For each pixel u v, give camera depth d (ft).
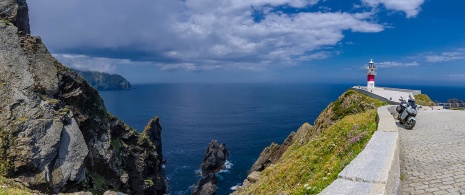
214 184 252.83
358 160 32.91
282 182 64.34
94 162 173.78
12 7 173.58
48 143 136.98
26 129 133.18
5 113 133.39
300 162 67.87
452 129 64.39
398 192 29.17
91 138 176.96
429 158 42.96
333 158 55.11
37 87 152.25
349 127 72.02
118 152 202.69
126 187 191.01
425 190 31.73
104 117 197.57
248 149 361.10
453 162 39.58
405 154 46.75
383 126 53.21
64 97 169.07
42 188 128.57
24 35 165.89
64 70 177.27
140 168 220.23
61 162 141.90
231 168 295.28
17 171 125.49
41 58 164.86
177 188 257.55
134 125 532.73
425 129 66.90
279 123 534.78
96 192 158.71
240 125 528.63
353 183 26.89
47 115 144.36
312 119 569.64
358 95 140.67
